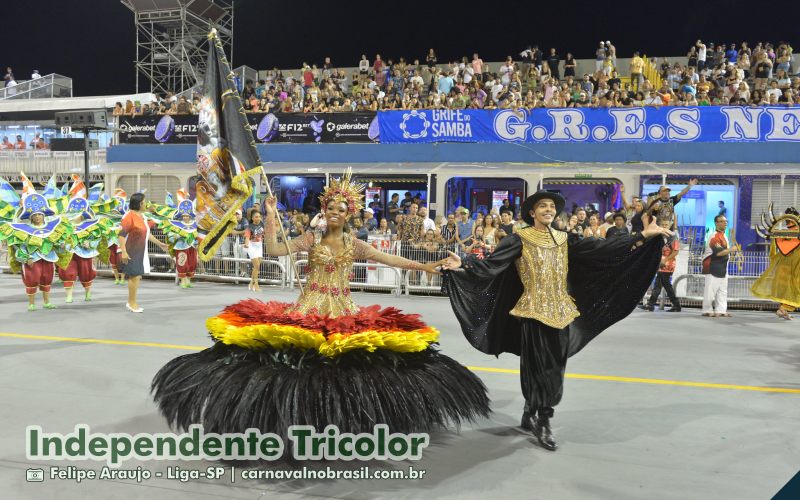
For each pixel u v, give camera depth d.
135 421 4.71
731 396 5.62
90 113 13.28
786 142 15.27
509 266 4.67
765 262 11.88
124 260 9.74
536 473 3.86
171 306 10.65
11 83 25.77
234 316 4.39
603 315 4.79
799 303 9.77
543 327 4.39
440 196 16.97
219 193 5.00
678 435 4.58
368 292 13.53
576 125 16.19
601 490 3.62
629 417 4.99
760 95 16.34
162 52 25.75
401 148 17.11
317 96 19.66
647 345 7.95
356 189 4.50
